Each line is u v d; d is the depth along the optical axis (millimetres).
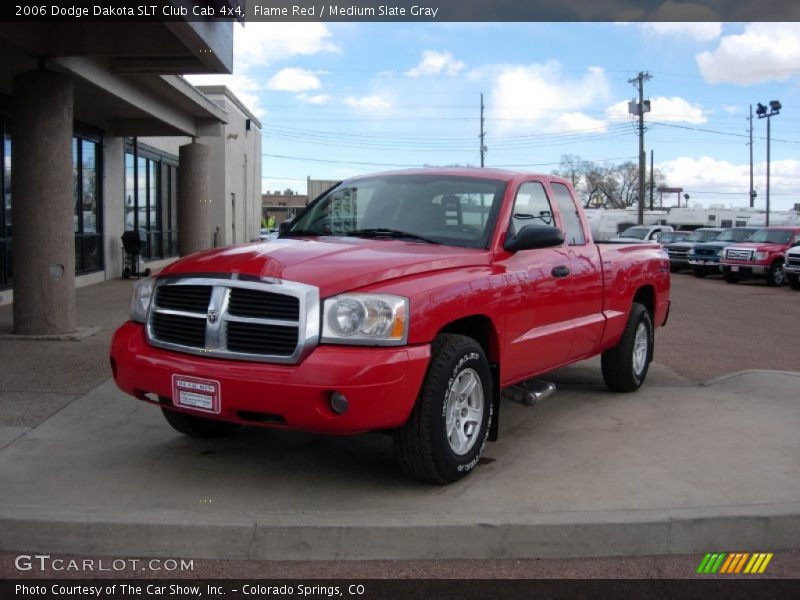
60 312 9000
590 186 94312
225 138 30156
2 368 7340
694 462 4965
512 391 5555
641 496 4316
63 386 6676
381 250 4633
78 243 15555
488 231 5109
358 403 3887
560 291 5566
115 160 17562
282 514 3967
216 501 4180
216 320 4180
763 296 19156
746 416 6152
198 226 17500
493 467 4836
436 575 3670
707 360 9164
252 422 4109
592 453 5148
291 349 3994
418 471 4312
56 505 4074
